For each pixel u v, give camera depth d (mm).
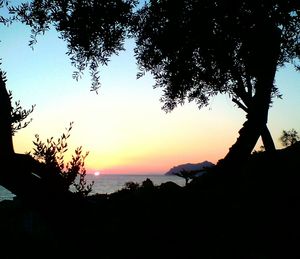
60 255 3801
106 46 7750
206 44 7883
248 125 7309
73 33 7273
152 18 8539
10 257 7805
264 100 7512
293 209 8891
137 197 7637
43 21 7012
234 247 6594
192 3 7789
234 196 9008
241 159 7098
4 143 3457
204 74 9430
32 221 9602
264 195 9828
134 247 5320
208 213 7051
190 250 5938
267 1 7223
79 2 7031
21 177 3516
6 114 3512
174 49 8586
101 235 4270
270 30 7523
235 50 8195
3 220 10438
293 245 7273
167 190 7508
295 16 7695
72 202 3893
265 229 7777
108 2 7164
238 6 7309
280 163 12219
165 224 6203
